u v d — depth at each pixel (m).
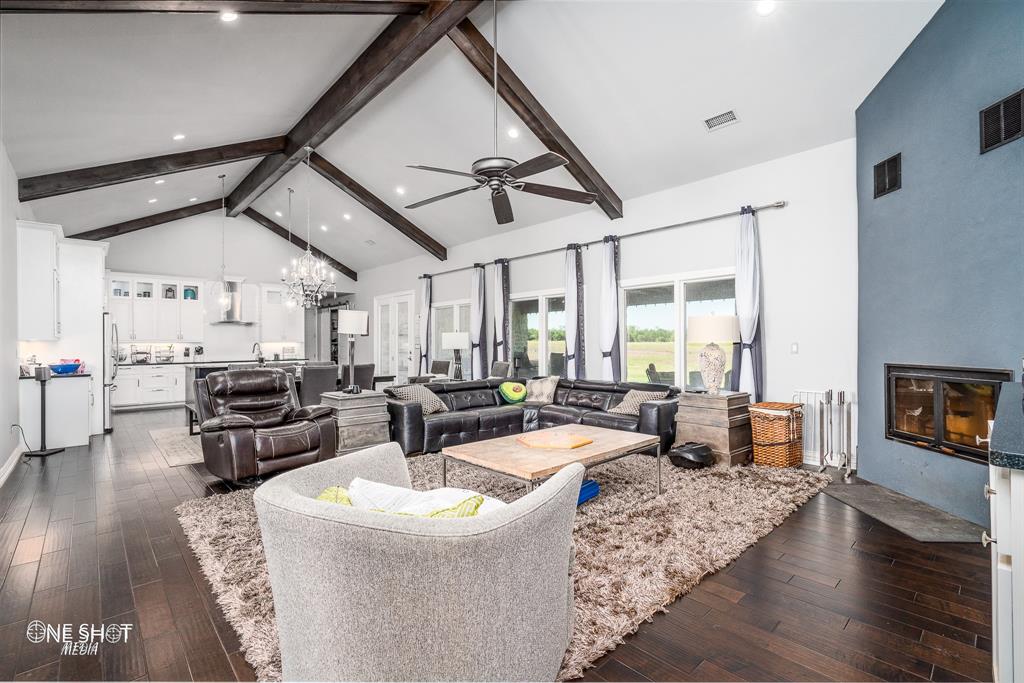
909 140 3.44
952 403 3.11
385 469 1.82
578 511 3.10
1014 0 2.59
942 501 3.18
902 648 1.76
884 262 3.73
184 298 9.32
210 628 1.90
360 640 1.08
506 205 3.91
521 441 3.43
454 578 1.07
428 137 5.90
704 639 1.82
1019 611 1.01
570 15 3.86
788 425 4.27
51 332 5.03
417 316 9.69
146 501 3.40
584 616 1.93
